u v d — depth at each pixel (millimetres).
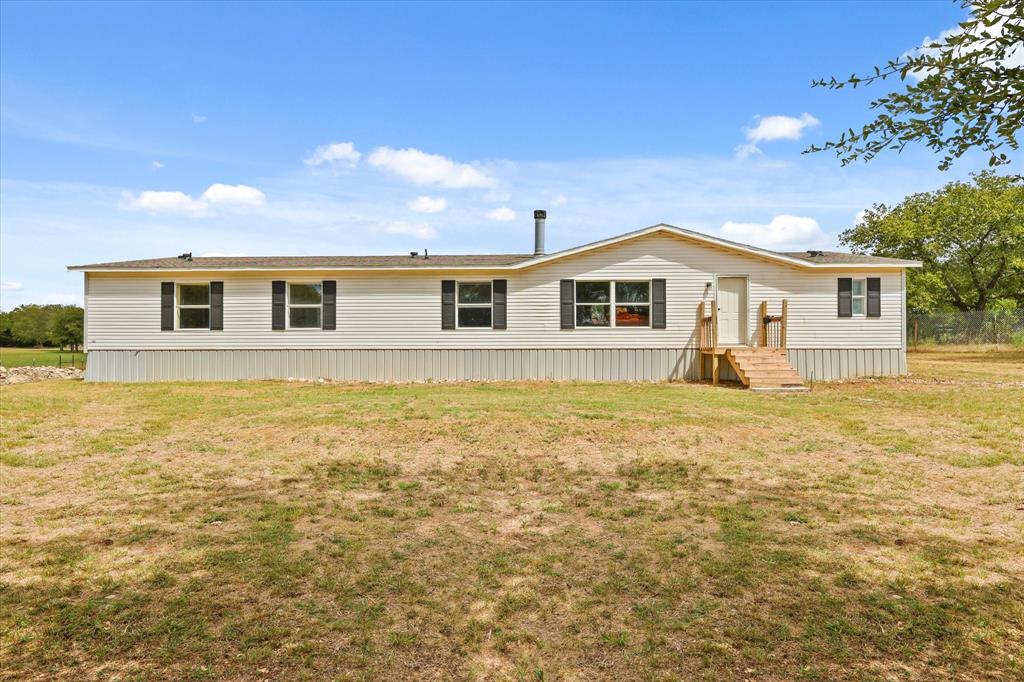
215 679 2982
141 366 17453
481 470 6953
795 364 16812
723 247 16828
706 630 3416
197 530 5070
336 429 8969
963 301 36750
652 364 17016
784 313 15820
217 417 10234
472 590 3947
